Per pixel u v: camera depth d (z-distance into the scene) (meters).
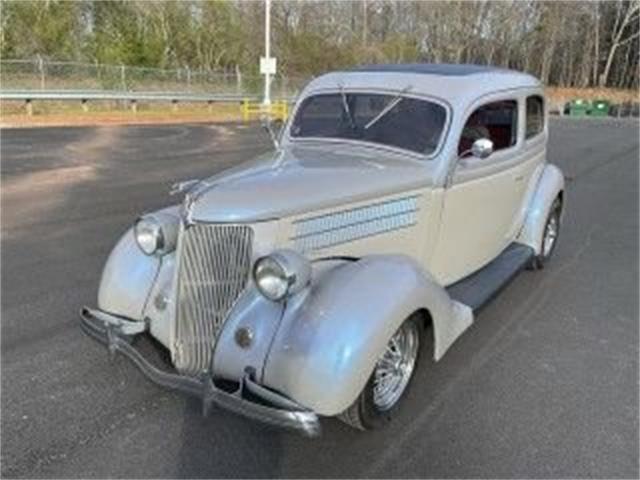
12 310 5.03
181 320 3.32
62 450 3.32
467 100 4.34
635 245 7.67
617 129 29.16
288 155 4.14
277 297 3.07
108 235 7.34
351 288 3.16
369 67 4.94
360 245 3.70
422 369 3.85
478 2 66.31
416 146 4.23
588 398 3.97
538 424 3.67
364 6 54.59
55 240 7.08
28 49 32.34
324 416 3.19
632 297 5.79
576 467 3.29
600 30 75.56
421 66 4.90
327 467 3.24
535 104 5.68
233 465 3.23
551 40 70.00
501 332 4.95
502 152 4.94
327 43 47.75
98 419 3.60
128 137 18.50
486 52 68.38
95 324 3.66
